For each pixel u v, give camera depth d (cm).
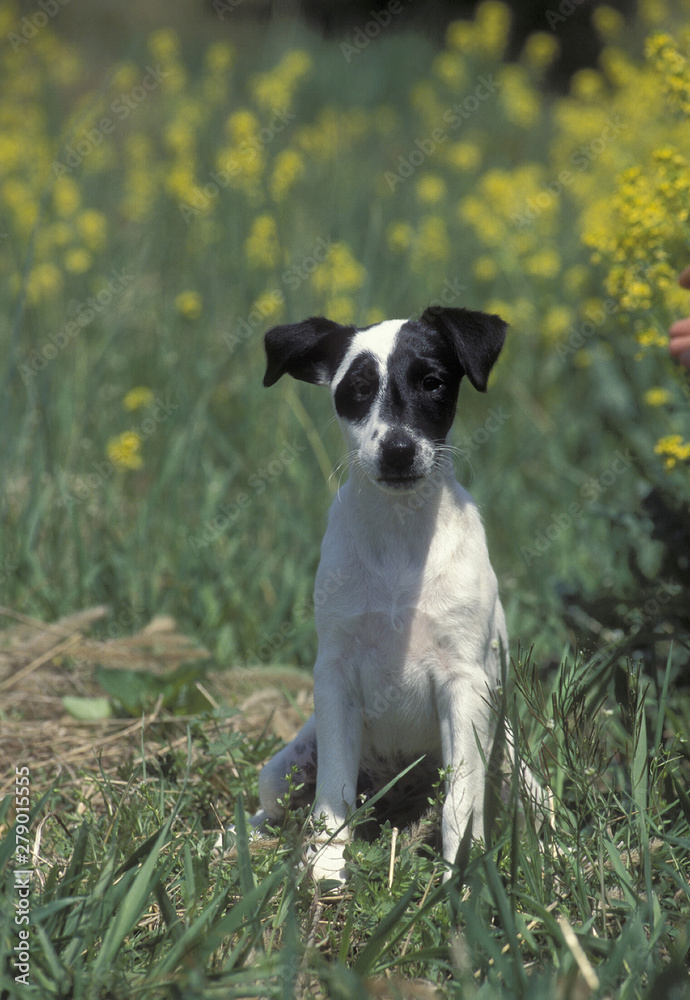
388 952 355
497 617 500
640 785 429
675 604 496
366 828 524
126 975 332
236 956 337
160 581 781
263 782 497
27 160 1292
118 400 974
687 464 550
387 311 1002
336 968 319
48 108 1526
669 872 384
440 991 333
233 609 742
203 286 1114
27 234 1107
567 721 458
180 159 1295
